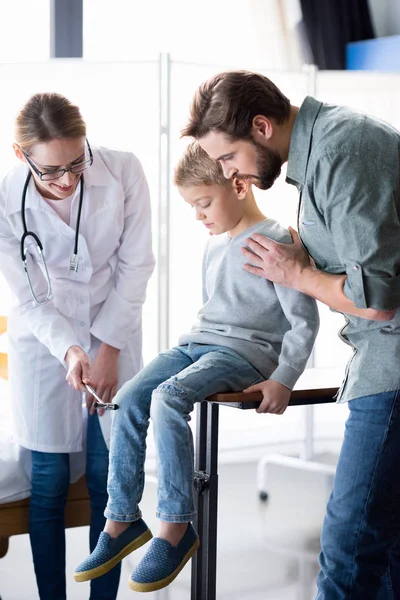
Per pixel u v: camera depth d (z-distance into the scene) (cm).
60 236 205
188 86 295
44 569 212
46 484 210
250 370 182
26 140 185
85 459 223
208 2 391
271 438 355
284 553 280
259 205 314
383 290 145
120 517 182
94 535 213
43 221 204
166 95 289
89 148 195
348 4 407
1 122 286
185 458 172
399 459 153
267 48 397
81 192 203
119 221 209
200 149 186
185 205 303
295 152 153
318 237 157
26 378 212
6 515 216
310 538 296
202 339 189
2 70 286
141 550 283
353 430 156
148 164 297
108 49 383
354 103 322
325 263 161
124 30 384
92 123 291
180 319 308
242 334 185
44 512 210
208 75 298
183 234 304
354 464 155
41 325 208
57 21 361
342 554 156
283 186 317
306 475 371
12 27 365
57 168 188
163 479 173
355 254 144
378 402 153
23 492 216
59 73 288
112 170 208
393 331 154
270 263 162
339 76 317
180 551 173
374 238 143
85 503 226
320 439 397
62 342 205
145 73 291
